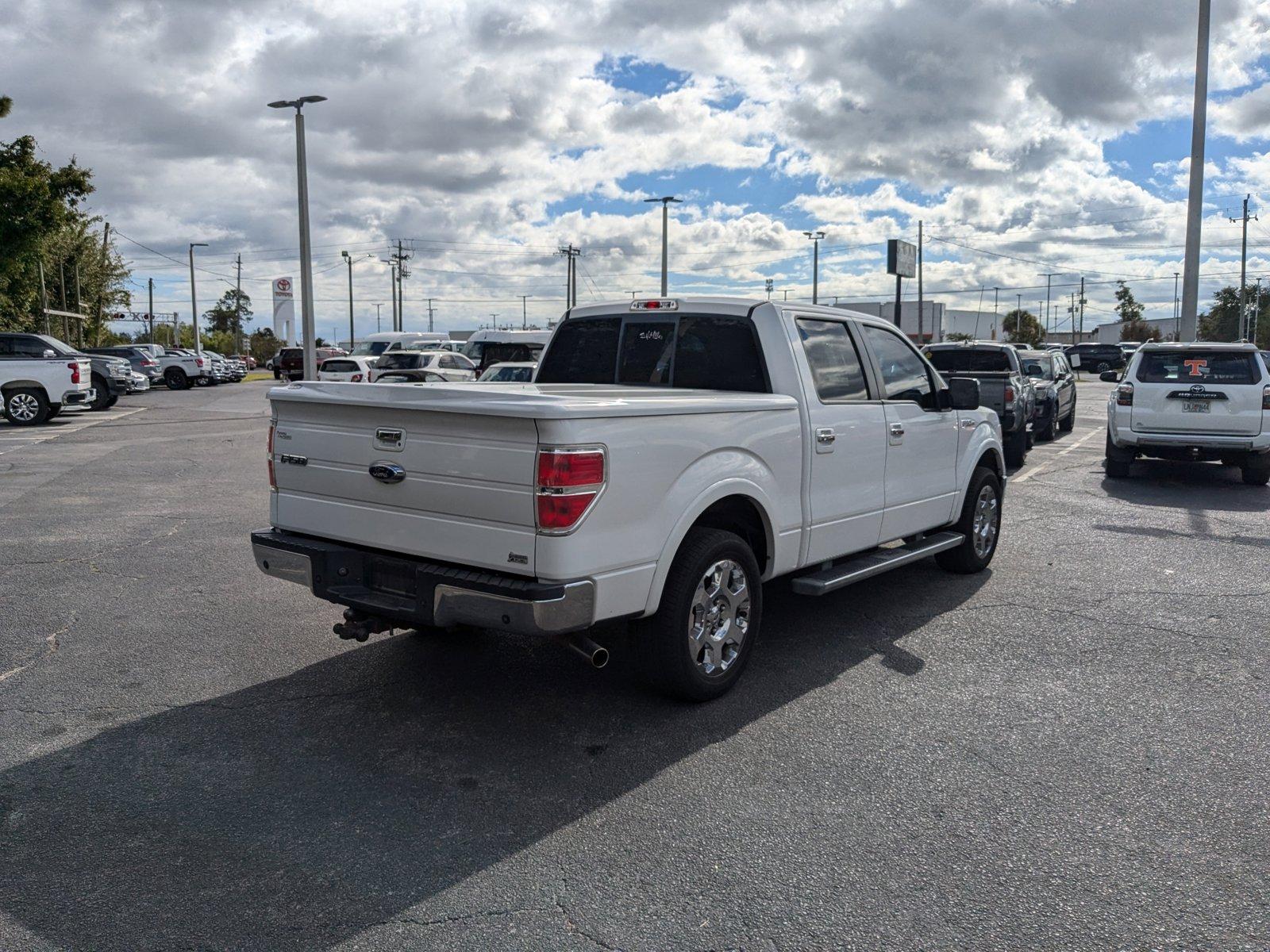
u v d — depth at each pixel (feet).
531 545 12.78
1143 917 9.83
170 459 47.75
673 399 14.37
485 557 13.26
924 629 19.75
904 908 10.00
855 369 19.08
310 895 10.23
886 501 19.63
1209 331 336.49
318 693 16.16
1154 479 42.09
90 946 9.34
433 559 14.11
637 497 13.52
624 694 16.07
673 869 10.75
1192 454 39.86
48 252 148.56
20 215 101.04
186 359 129.39
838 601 21.95
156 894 10.24
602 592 13.12
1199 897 10.19
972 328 384.88
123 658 17.89
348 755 13.74
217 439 58.34
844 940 9.45
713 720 14.98
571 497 12.55
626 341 19.17
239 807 12.21
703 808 12.15
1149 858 10.96
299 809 12.14
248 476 41.91
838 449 17.93
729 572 15.69
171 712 15.31
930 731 14.56
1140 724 14.84
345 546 15.28
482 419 12.94
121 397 106.42
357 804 12.26
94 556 26.11
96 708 15.49
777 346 17.20
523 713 15.26
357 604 14.49
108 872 10.68
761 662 17.72
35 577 23.85
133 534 29.09
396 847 11.21
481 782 12.89
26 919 9.78
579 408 12.56
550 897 10.19
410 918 9.82
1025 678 16.88
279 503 16.05
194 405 92.07
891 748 13.96
